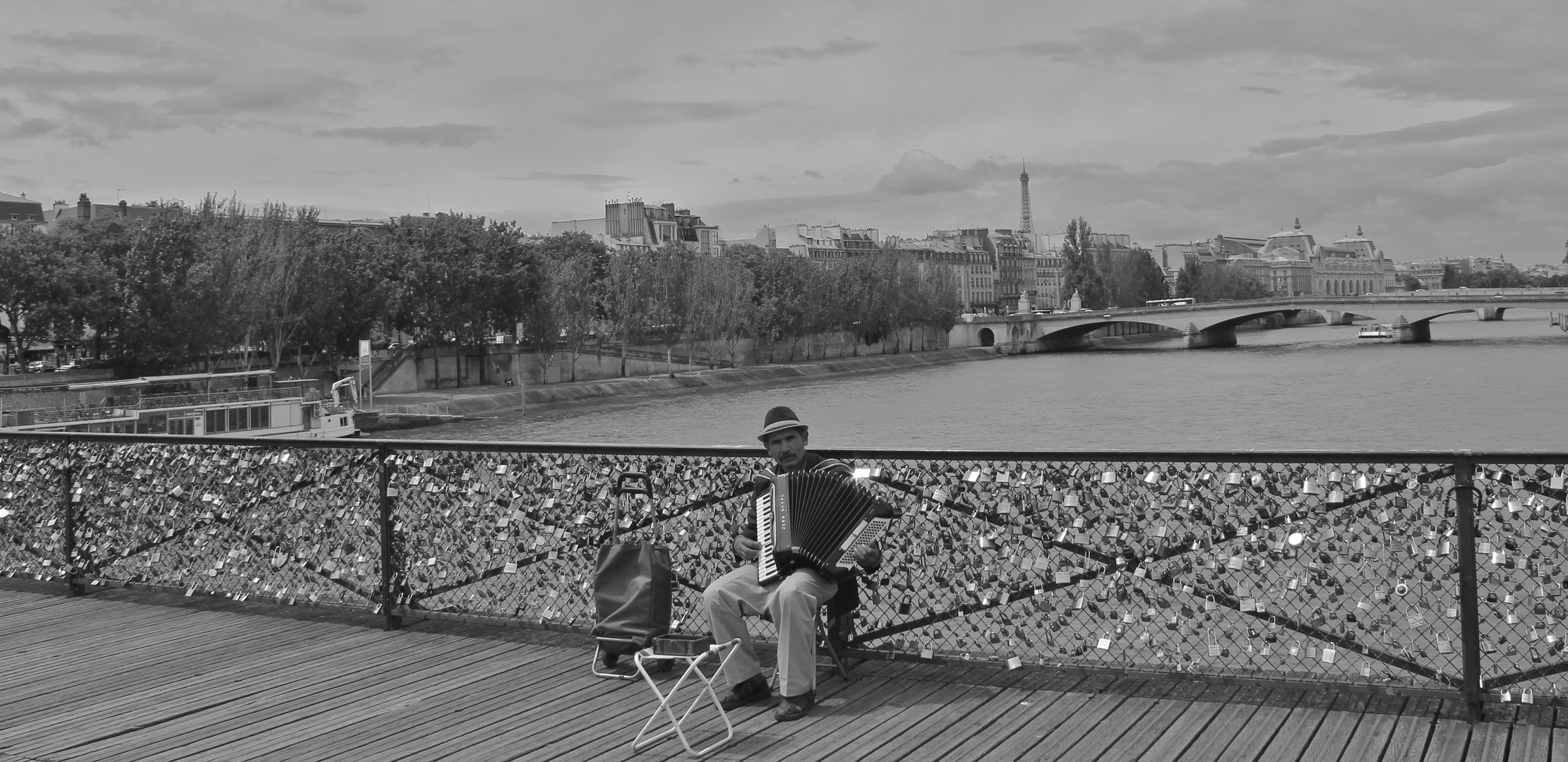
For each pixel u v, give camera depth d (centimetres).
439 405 9550
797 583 961
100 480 1521
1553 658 862
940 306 18125
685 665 1089
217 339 8650
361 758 917
